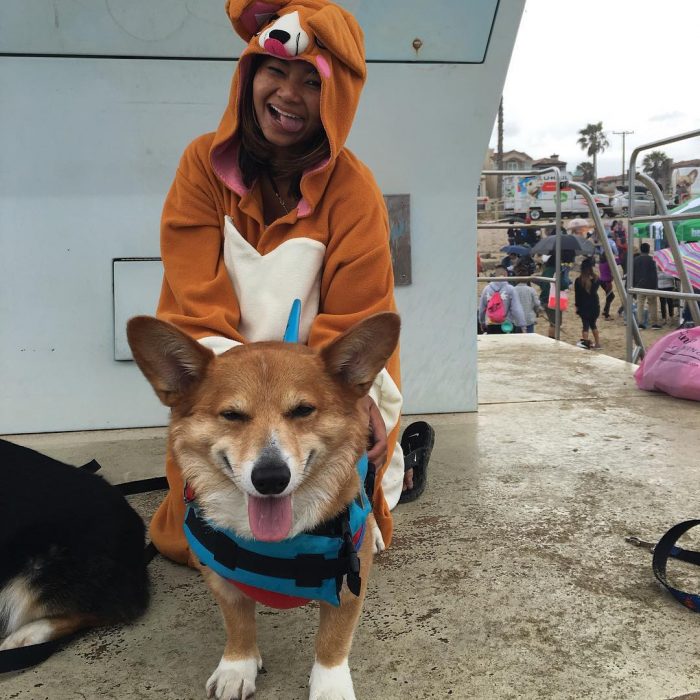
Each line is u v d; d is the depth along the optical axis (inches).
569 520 52.7
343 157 46.8
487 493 58.4
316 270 45.0
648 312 254.1
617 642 37.7
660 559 44.0
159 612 41.9
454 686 34.4
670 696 33.4
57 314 76.8
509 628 39.1
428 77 76.7
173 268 45.9
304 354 34.0
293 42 41.1
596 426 78.4
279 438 30.5
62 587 38.7
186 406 33.3
